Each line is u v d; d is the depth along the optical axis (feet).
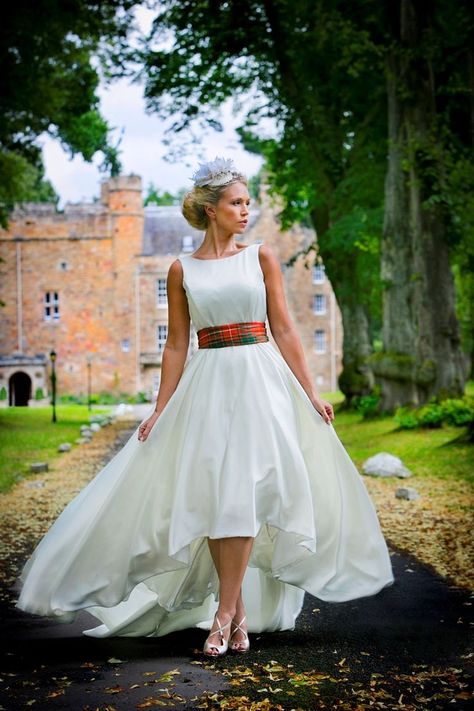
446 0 60.39
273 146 82.94
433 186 57.41
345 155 75.61
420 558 20.47
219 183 13.56
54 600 12.64
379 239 81.56
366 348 90.22
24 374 177.17
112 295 178.81
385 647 13.25
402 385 64.08
